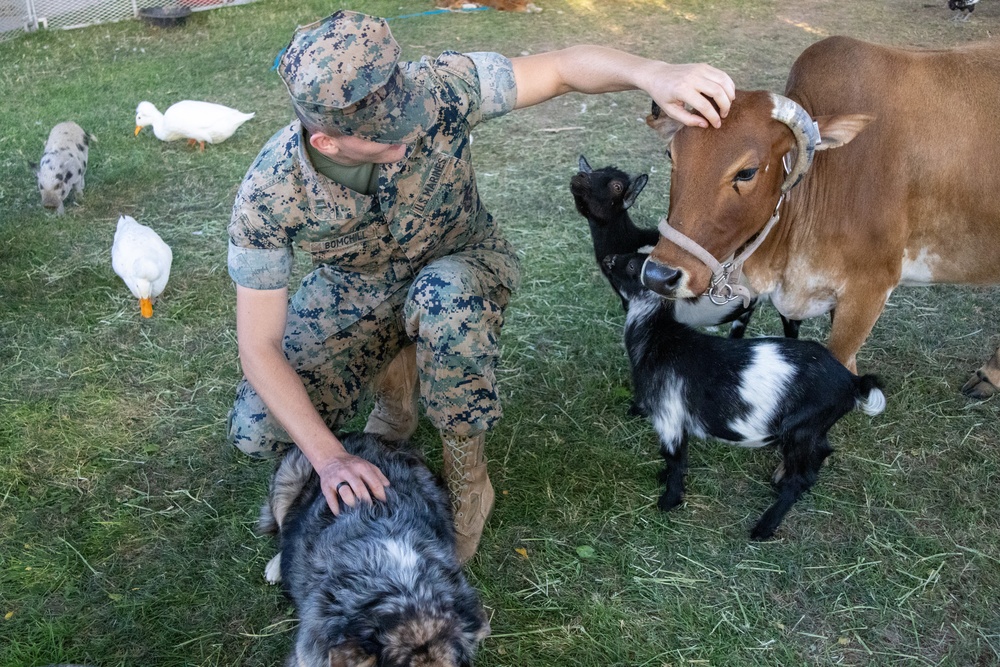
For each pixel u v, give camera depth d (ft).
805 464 9.43
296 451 8.77
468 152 8.20
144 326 13.51
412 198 7.88
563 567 9.33
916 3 30.96
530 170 18.54
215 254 15.58
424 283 8.08
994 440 11.10
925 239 10.44
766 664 8.31
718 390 9.46
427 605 6.59
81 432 11.27
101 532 9.75
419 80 7.59
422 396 8.43
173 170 18.88
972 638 8.56
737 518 10.03
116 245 13.71
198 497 10.27
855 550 9.54
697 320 12.25
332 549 7.33
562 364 12.64
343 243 8.18
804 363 9.29
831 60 9.93
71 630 8.58
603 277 14.73
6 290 14.29
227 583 9.11
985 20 28.48
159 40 28.25
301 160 7.43
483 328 8.09
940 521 9.93
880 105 9.70
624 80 8.14
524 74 8.27
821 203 9.79
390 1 32.40
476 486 9.02
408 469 8.45
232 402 11.85
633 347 10.13
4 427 11.28
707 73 7.74
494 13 30.68
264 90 23.62
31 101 22.82
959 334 13.21
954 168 9.86
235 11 31.37
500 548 9.57
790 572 9.29
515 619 8.75
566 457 10.91
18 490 10.34
